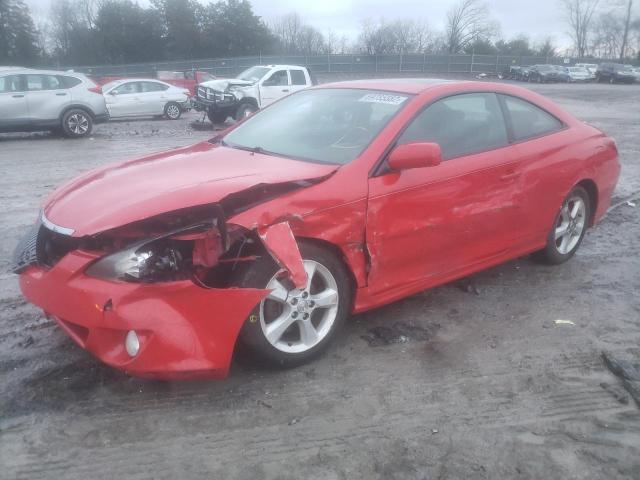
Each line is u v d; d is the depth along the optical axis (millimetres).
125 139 14555
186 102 20641
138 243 2869
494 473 2654
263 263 3074
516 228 4484
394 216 3574
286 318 3271
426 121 3941
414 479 2607
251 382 3283
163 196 3010
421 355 3635
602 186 5254
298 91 4883
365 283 3578
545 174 4559
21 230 6180
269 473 2621
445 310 4277
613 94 33125
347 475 2619
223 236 2865
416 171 3703
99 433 2852
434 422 3000
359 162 3535
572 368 3543
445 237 3914
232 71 49781
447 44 71500
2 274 4859
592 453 2797
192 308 2844
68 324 3068
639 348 3795
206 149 4250
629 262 5410
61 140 14352
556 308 4367
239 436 2854
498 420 3029
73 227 2992
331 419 3000
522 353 3699
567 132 4934
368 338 3814
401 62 54188
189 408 3053
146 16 57094
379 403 3141
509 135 4441
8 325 3934
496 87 4551
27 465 2637
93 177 3674
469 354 3670
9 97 13727
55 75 14438
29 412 2998
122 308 2770
